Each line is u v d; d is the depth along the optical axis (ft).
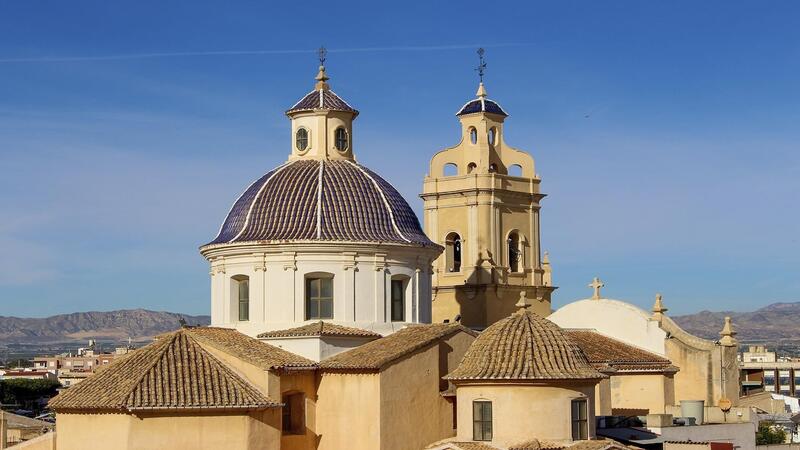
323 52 252.01
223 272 230.48
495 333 196.44
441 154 318.65
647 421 225.56
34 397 505.66
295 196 231.50
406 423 203.00
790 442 274.77
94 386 191.62
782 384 599.98
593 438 190.60
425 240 235.81
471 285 304.71
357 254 224.94
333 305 223.71
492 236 308.19
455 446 187.62
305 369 204.74
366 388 201.87
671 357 263.90
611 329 270.05
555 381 186.39
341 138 246.06
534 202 319.47
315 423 207.62
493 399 188.34
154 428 184.96
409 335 212.64
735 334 265.54
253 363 196.65
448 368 210.38
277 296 223.71
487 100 318.24
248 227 230.89
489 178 309.42
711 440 228.02
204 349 200.54
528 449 182.19
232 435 188.03
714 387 260.01
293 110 246.27
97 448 186.80
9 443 288.51
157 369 192.34
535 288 314.96
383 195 236.02
